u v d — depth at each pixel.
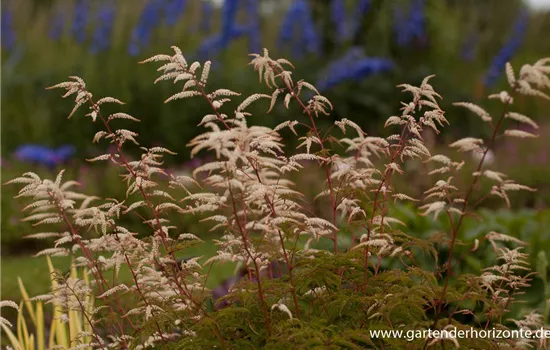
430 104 2.99
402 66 16.44
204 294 3.27
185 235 3.19
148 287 3.22
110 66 13.14
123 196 8.89
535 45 23.86
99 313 3.82
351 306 3.10
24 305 5.73
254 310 3.13
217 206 2.99
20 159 10.88
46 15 15.57
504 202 10.95
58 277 3.34
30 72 14.05
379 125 14.09
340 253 3.13
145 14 13.73
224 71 13.49
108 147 12.62
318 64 15.60
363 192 3.15
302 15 15.57
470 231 5.07
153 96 12.88
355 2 15.94
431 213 5.37
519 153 13.31
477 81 16.27
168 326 3.37
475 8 20.33
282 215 2.96
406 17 16.14
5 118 12.94
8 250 8.31
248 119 13.16
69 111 12.67
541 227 5.19
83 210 3.03
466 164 11.16
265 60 2.93
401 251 3.17
